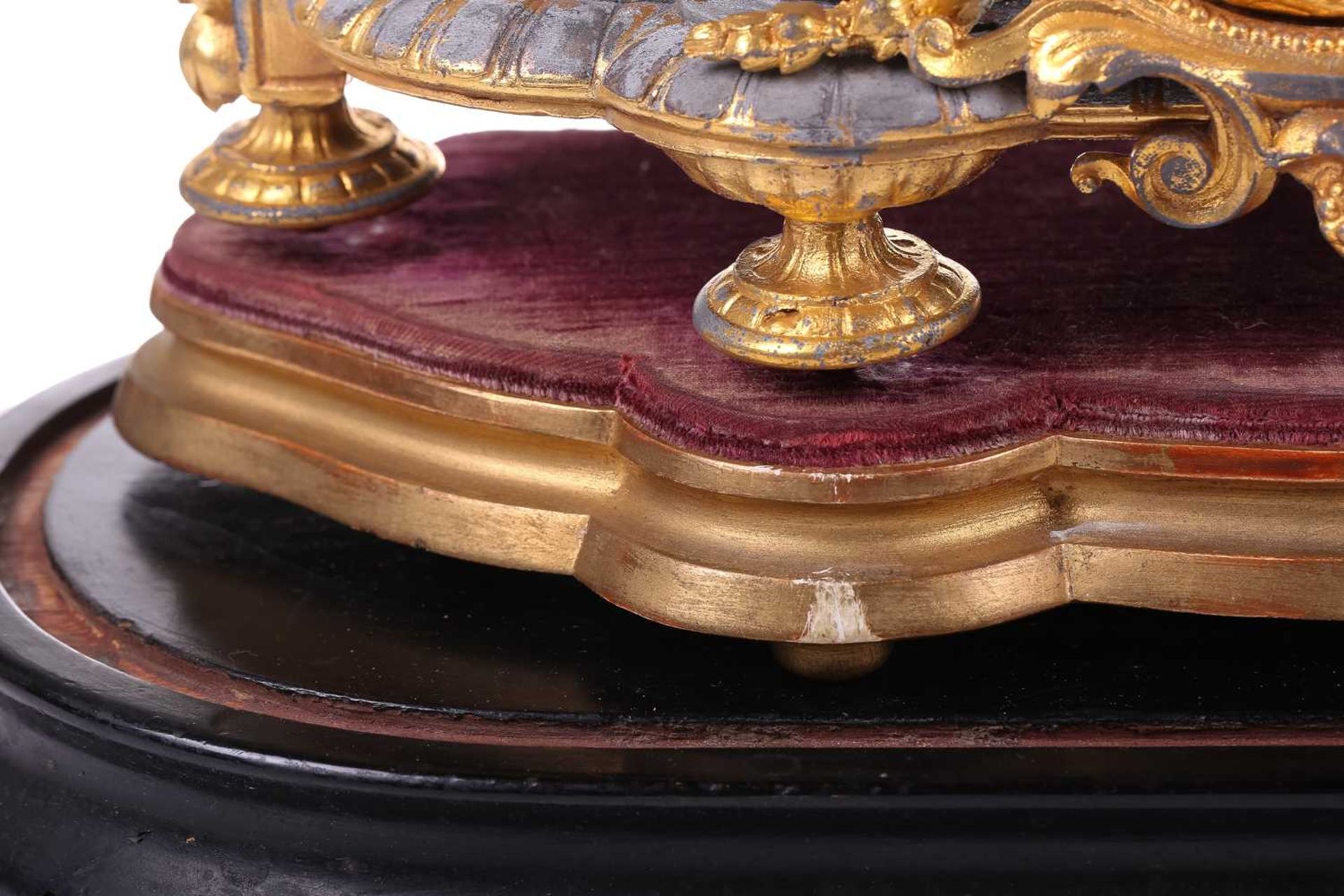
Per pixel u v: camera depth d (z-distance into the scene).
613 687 0.57
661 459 0.55
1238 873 0.55
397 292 0.59
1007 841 0.55
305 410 0.60
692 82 0.52
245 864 0.56
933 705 0.56
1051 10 0.52
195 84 0.61
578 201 0.63
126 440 0.62
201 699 0.57
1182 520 0.55
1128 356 0.56
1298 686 0.57
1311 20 0.52
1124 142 0.64
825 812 0.55
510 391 0.56
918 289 0.54
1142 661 0.57
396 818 0.55
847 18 0.52
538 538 0.57
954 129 0.52
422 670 0.58
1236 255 0.59
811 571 0.54
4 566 0.62
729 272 0.55
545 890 0.55
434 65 0.56
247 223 0.61
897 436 0.54
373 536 0.62
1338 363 0.55
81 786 0.58
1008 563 0.55
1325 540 0.54
